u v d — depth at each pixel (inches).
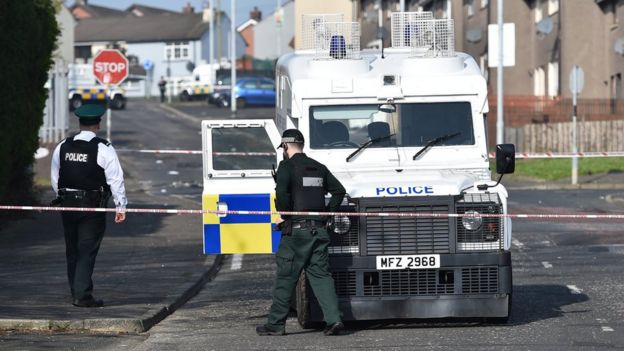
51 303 1834.4
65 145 1793.8
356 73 1811.0
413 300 1610.5
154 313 1754.4
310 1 6752.0
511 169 1614.2
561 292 1994.3
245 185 1729.8
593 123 5940.0
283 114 1935.3
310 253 1572.3
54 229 2854.3
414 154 1774.1
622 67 6141.7
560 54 6560.0
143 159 5836.6
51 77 4911.4
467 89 1793.8
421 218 1603.1
